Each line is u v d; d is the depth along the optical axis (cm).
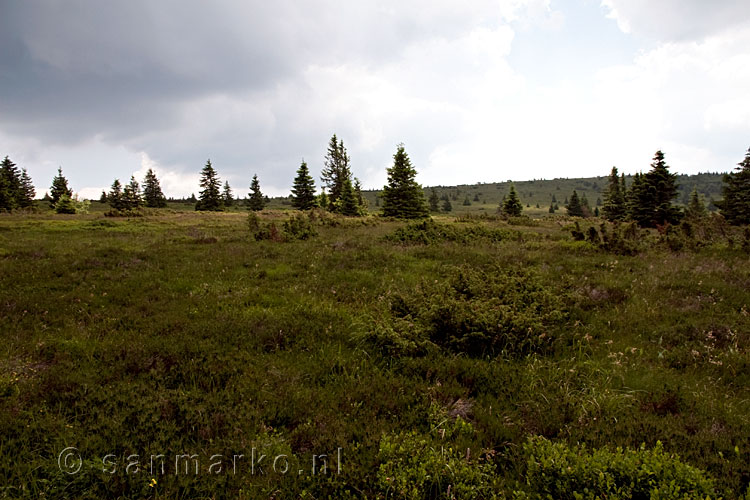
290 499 306
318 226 2895
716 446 362
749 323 671
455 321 610
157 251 1579
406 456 335
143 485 313
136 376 513
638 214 4588
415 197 5112
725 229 1811
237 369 533
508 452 363
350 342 645
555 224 4131
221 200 8725
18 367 519
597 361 554
